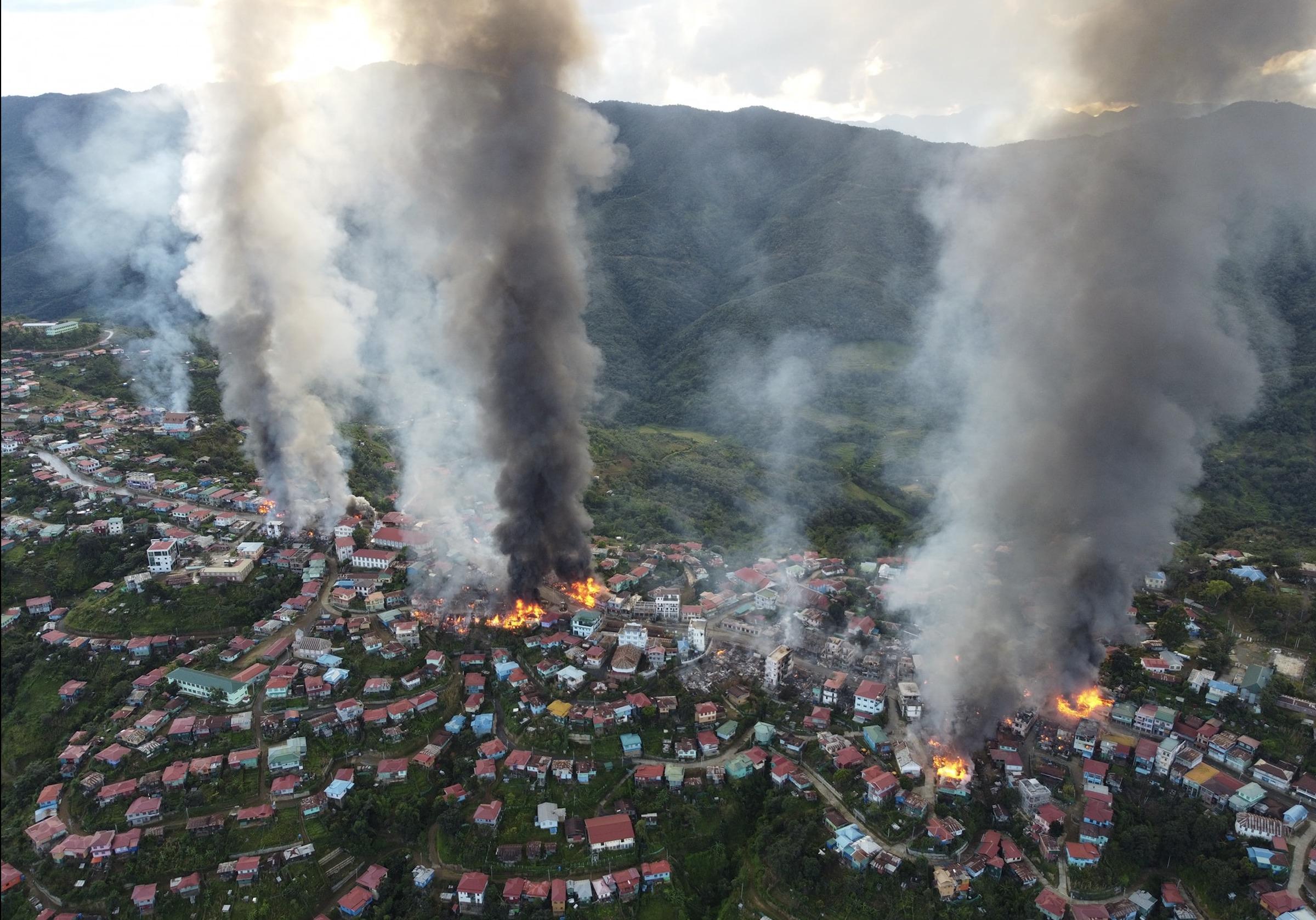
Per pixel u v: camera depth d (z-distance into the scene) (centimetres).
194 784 9556
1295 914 7894
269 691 10794
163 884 8656
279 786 9462
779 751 10231
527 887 8500
